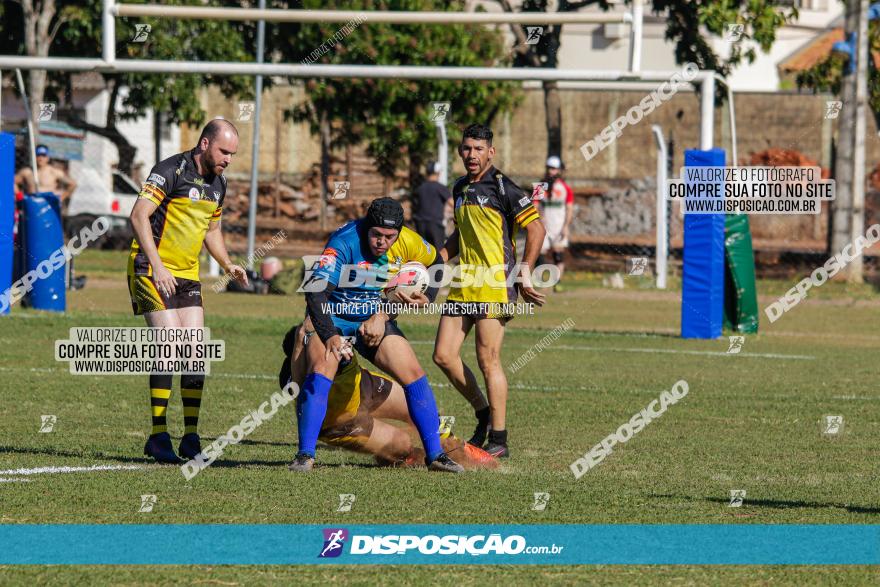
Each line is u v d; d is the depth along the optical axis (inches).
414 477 997.2
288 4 3816.4
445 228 2795.3
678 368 1844.2
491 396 1143.0
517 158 5260.8
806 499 931.3
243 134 5305.1
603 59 5629.9
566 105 5285.4
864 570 725.3
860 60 3462.1
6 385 1519.4
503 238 1165.1
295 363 1054.4
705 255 2240.4
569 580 696.4
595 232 4936.0
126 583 676.1
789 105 5191.9
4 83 3858.3
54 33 3560.5
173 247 1074.7
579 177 5241.1
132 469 1010.1
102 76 4254.4
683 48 3986.2
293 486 940.0
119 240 4279.0
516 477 1013.2
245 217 4744.1
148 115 5255.9
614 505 892.0
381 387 1069.1
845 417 1405.0
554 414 1397.6
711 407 1466.5
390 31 3796.8
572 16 2022.6
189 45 3870.6
